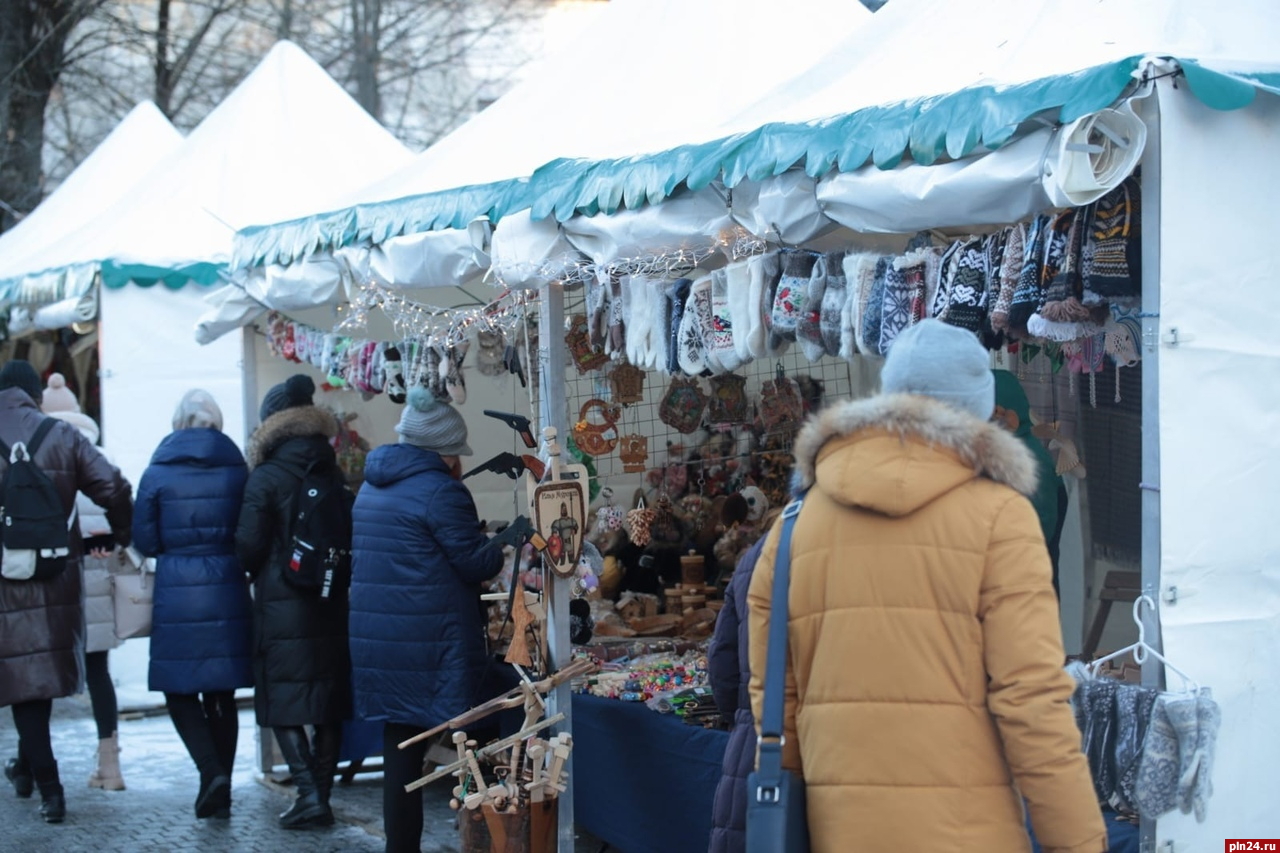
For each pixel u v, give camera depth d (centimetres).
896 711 218
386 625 434
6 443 515
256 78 820
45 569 512
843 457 226
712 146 343
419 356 476
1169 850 259
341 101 814
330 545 500
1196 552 262
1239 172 266
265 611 504
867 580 222
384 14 1883
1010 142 271
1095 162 261
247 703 805
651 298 379
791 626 234
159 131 1059
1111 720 263
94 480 533
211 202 782
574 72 497
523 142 471
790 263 331
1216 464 263
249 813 550
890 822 215
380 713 436
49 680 519
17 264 925
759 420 526
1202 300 262
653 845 407
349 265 482
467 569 432
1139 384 440
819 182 313
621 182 367
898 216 295
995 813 217
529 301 432
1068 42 299
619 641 508
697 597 536
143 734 714
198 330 577
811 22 466
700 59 465
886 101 319
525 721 408
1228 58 271
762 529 520
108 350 761
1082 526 457
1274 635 267
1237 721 264
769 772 228
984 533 217
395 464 443
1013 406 372
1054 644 214
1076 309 265
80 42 1581
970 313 286
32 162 1502
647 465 580
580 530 413
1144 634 264
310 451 507
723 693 302
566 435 417
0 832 527
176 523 523
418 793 442
